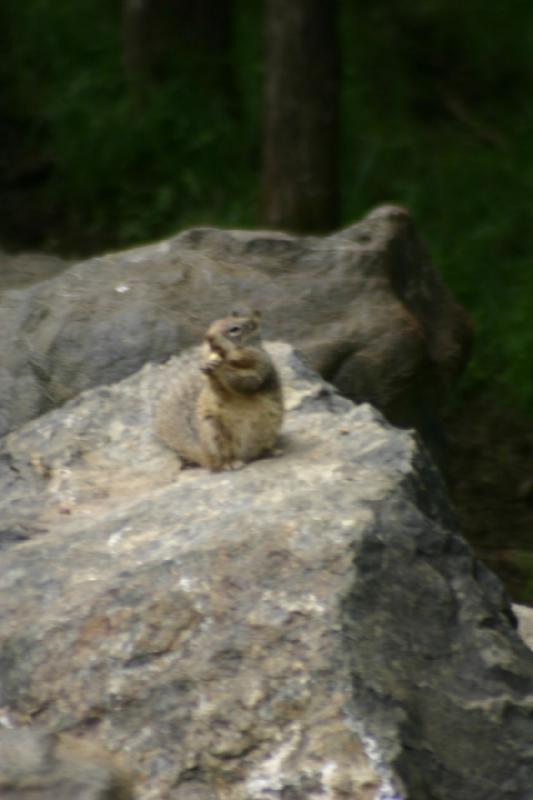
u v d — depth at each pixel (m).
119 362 11.84
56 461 9.16
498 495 15.70
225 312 12.21
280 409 8.59
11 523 8.38
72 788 6.40
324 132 18.38
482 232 19.97
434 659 7.05
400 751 6.56
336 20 18.27
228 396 8.45
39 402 11.91
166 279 12.48
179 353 11.81
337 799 6.49
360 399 12.19
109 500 8.64
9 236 21.28
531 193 20.92
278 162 18.47
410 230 13.84
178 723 6.86
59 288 12.57
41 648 7.21
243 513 7.65
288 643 6.93
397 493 7.80
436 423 13.66
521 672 7.17
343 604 7.00
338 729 6.63
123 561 7.57
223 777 6.70
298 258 12.79
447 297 14.20
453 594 7.34
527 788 6.76
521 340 18.08
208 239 12.95
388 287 12.73
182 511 7.94
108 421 9.62
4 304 12.69
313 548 7.26
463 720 6.87
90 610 7.27
